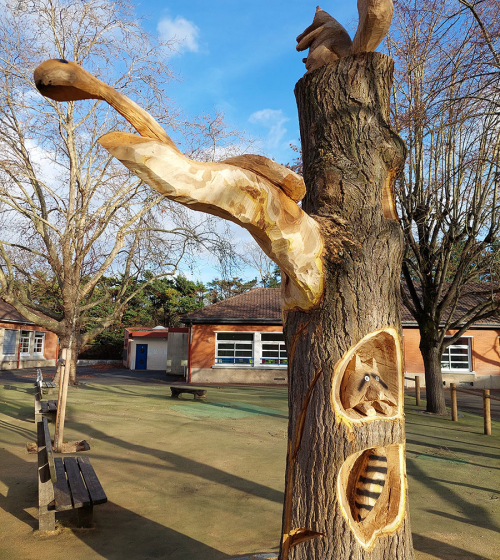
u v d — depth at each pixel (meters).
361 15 2.37
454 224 10.17
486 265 10.31
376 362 2.29
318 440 2.14
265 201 1.67
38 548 3.55
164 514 4.27
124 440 7.37
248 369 19.66
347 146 2.48
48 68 1.31
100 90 1.40
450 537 3.80
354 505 2.28
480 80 7.42
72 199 15.37
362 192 2.39
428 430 8.92
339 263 2.20
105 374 23.25
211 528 3.95
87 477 4.39
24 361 27.44
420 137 8.42
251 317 19.75
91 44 13.88
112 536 3.78
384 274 2.30
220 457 6.38
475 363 19.77
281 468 5.88
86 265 16.22
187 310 35.78
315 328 2.22
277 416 10.17
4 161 14.15
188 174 1.47
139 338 28.11
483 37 7.14
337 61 2.56
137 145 1.38
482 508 4.54
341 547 2.06
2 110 14.23
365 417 2.14
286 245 1.87
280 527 3.98
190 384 18.55
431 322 11.31
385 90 2.58
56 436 6.56
